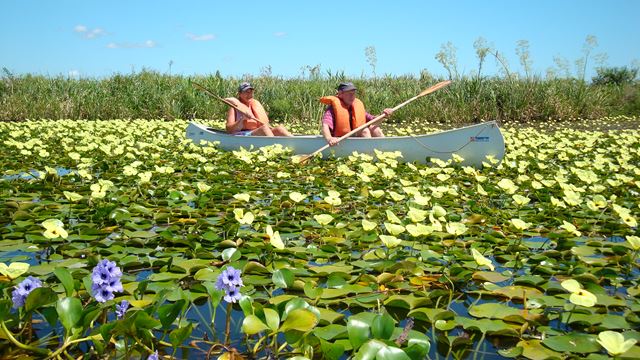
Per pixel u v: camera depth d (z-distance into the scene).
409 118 13.05
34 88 13.38
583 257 2.89
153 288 2.26
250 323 1.60
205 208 3.67
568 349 1.81
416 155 5.95
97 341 1.61
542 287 2.43
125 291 2.20
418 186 4.66
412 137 5.91
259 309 1.71
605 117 13.94
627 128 11.61
